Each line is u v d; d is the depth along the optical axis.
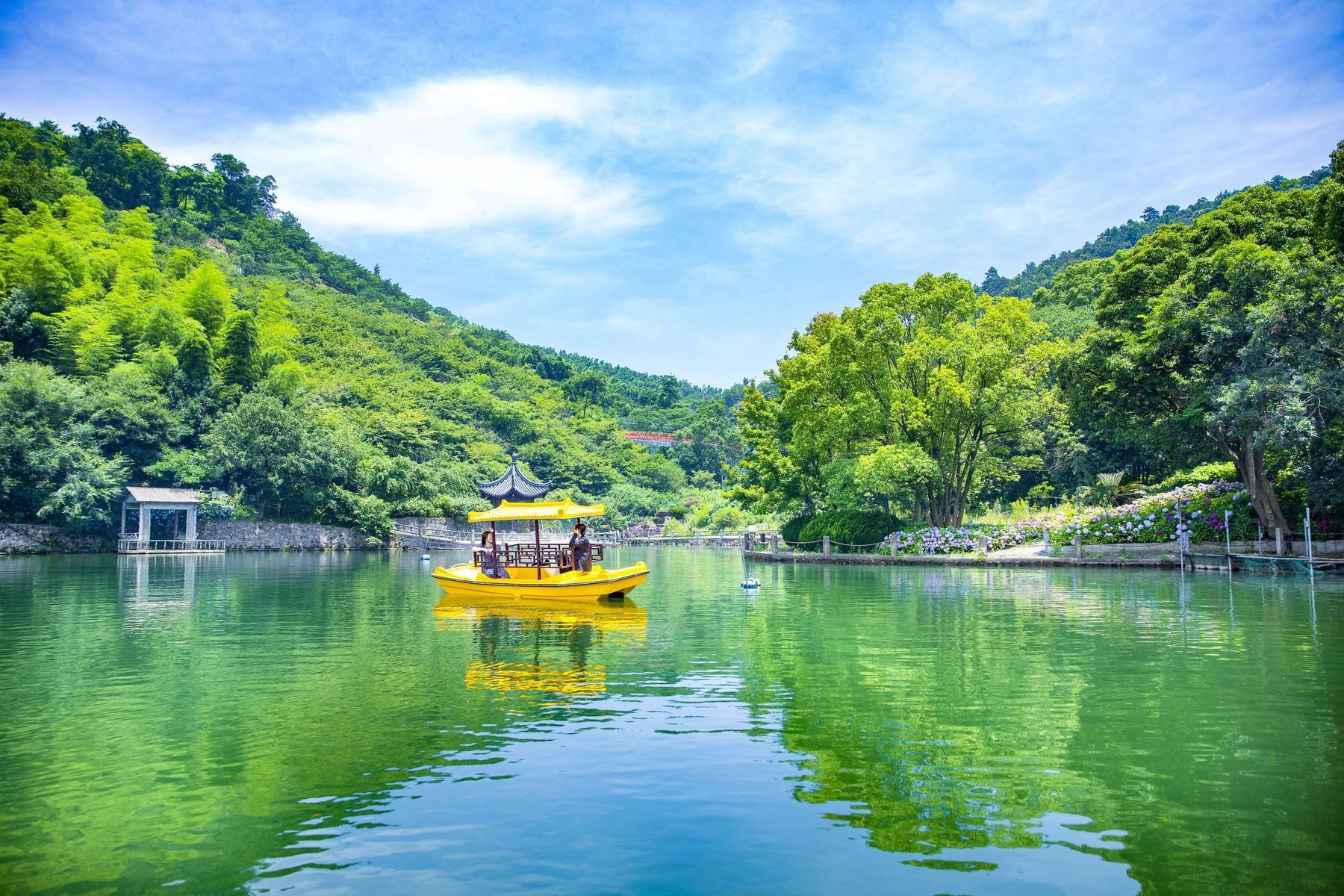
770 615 19.84
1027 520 41.41
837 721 9.91
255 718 10.23
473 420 105.38
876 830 6.71
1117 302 34.34
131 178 138.38
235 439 58.66
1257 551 31.38
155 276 84.12
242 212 164.62
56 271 64.19
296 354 104.06
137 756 8.73
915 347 39.53
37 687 12.02
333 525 63.25
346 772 8.18
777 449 49.91
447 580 24.09
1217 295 28.45
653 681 12.21
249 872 6.02
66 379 56.78
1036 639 15.69
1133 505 36.22
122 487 51.44
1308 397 26.33
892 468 37.81
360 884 5.82
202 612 20.98
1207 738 9.10
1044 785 7.70
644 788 7.68
